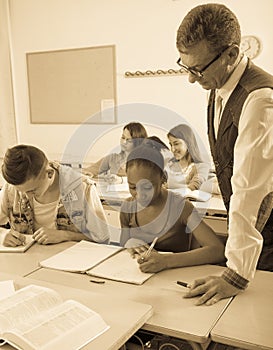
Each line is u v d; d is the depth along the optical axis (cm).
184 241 160
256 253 116
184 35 114
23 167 155
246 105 119
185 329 102
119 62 333
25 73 366
